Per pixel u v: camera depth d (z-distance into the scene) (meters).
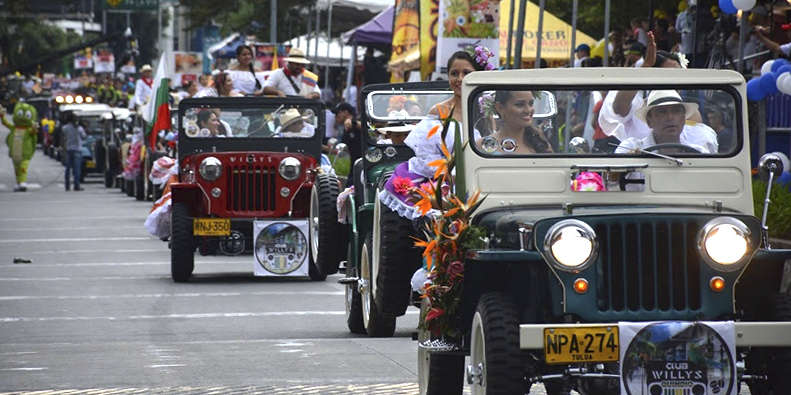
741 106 14.80
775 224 23.91
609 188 14.58
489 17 33.25
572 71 14.80
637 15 44.72
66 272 34.62
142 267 36.00
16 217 55.69
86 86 153.12
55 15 151.00
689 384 12.50
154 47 175.12
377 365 19.03
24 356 20.42
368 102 22.36
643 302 12.78
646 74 14.80
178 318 25.38
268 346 21.20
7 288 30.88
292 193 33.22
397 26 44.53
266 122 34.41
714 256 12.74
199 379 17.94
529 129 14.70
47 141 125.19
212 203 32.88
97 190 79.56
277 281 32.44
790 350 12.86
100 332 23.48
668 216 12.80
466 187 14.54
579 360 12.43
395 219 18.44
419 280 15.48
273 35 61.69
